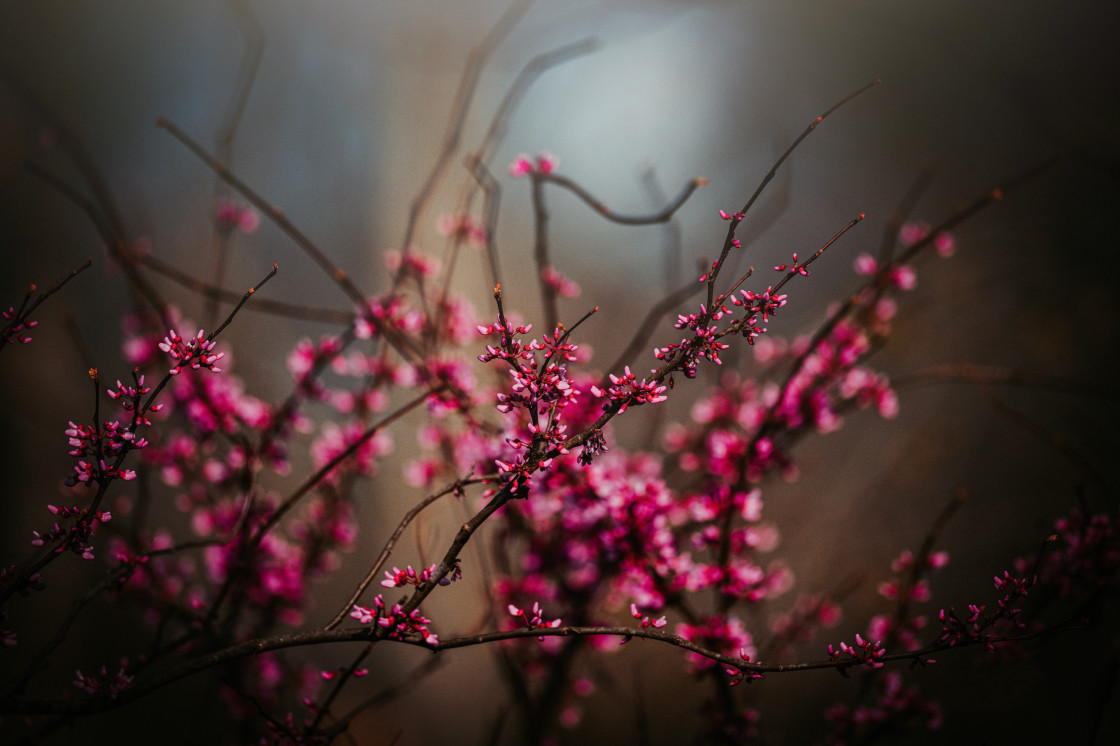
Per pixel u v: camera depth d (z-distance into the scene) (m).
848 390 1.50
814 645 2.12
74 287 2.07
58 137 1.98
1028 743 1.75
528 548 1.50
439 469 1.54
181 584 1.56
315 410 2.11
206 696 1.56
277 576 1.53
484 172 1.50
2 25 2.02
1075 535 1.43
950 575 2.17
